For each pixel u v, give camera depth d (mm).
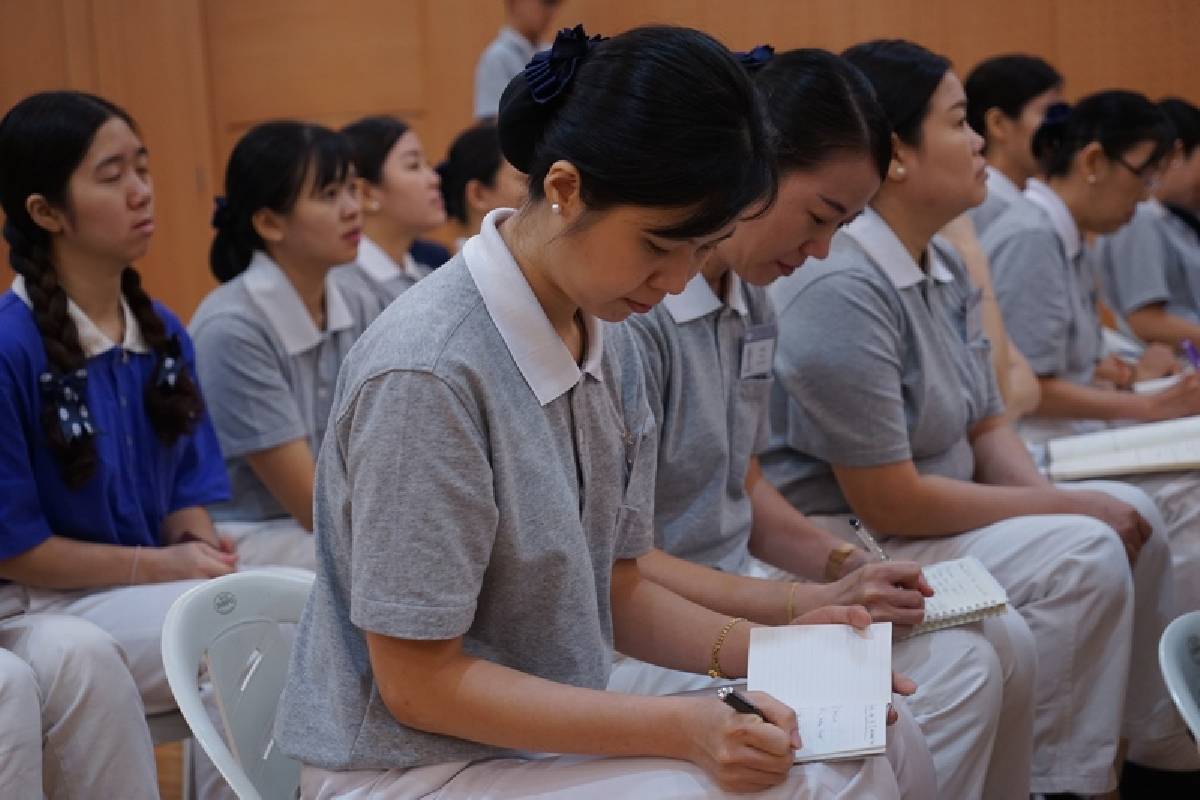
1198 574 2518
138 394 2281
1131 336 4199
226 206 2732
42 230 2178
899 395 2223
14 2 5266
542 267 1394
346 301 2977
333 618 1438
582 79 1313
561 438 1427
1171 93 4824
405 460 1316
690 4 5129
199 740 1399
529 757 1469
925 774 1547
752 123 1294
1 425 2059
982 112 3412
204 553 2205
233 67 5539
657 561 1809
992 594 1898
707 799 1338
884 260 2254
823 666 1495
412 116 5480
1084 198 3221
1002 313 3053
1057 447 2666
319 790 1423
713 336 1911
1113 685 2154
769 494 2115
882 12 4996
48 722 1815
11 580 2131
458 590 1336
